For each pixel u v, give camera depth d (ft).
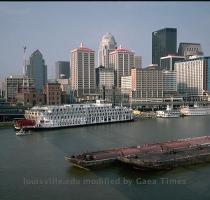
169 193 316.40
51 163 429.79
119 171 387.34
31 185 340.18
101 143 582.35
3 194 315.58
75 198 305.12
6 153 494.59
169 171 387.34
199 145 489.67
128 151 442.50
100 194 314.55
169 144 496.23
